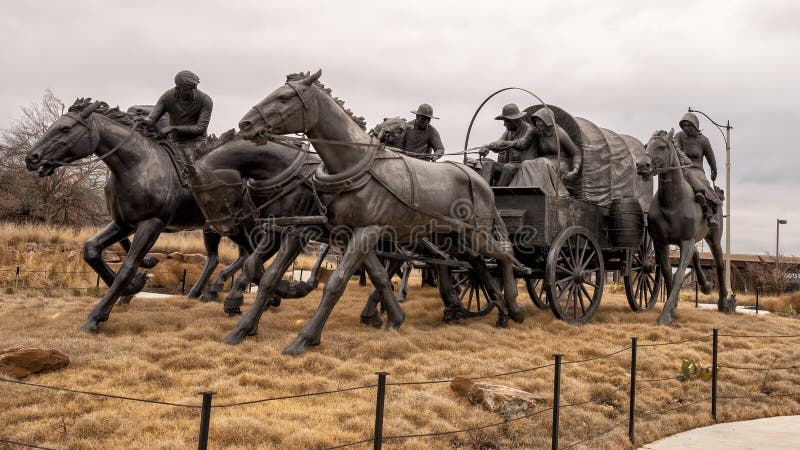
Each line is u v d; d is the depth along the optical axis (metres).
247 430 5.16
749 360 9.38
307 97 7.46
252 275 8.76
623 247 11.76
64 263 16.48
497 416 6.21
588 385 7.50
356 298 12.63
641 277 13.27
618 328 10.30
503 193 10.22
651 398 7.66
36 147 7.96
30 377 6.14
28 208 32.12
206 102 9.68
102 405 5.57
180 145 9.47
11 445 4.82
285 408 5.74
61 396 5.68
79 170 32.72
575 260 10.58
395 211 8.16
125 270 8.41
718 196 13.41
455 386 6.64
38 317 8.97
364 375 6.80
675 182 11.37
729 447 6.57
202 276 11.99
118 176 8.56
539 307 11.49
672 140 11.42
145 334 8.13
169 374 6.45
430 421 5.83
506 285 9.80
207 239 12.10
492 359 7.85
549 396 6.91
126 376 6.28
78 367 6.50
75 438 4.97
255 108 7.23
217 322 8.69
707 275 34.91
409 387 6.58
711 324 11.20
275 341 7.76
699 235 12.12
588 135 12.05
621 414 7.12
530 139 11.68
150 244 8.68
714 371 7.82
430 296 14.02
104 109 8.59
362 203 7.82
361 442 5.19
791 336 10.91
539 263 10.93
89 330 8.04
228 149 8.41
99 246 8.82
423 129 11.80
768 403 8.19
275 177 8.57
